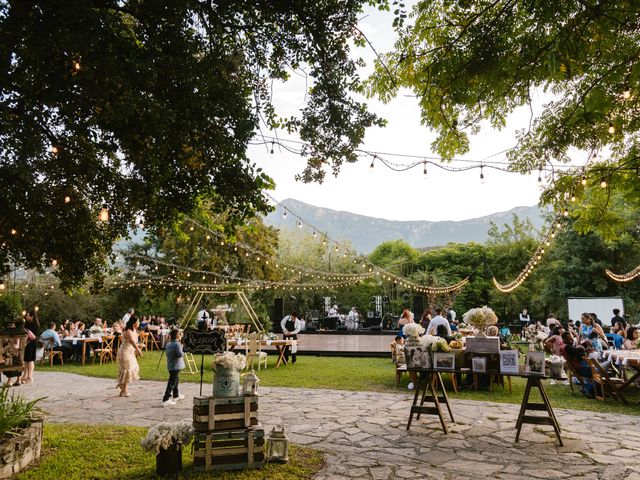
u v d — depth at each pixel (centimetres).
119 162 745
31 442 569
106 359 1742
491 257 4094
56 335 1609
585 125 641
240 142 626
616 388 969
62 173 725
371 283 3997
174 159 599
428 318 1529
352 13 613
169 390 945
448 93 558
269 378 1277
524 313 2677
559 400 988
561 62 479
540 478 530
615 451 633
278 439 581
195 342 841
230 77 648
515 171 751
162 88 567
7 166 654
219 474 534
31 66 509
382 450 631
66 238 778
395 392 1066
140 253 2783
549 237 1488
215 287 2534
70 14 477
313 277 3825
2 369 643
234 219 687
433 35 589
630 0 429
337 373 1370
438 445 656
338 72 645
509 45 506
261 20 649
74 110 568
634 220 2431
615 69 553
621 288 2727
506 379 1259
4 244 754
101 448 622
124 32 564
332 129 677
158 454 530
